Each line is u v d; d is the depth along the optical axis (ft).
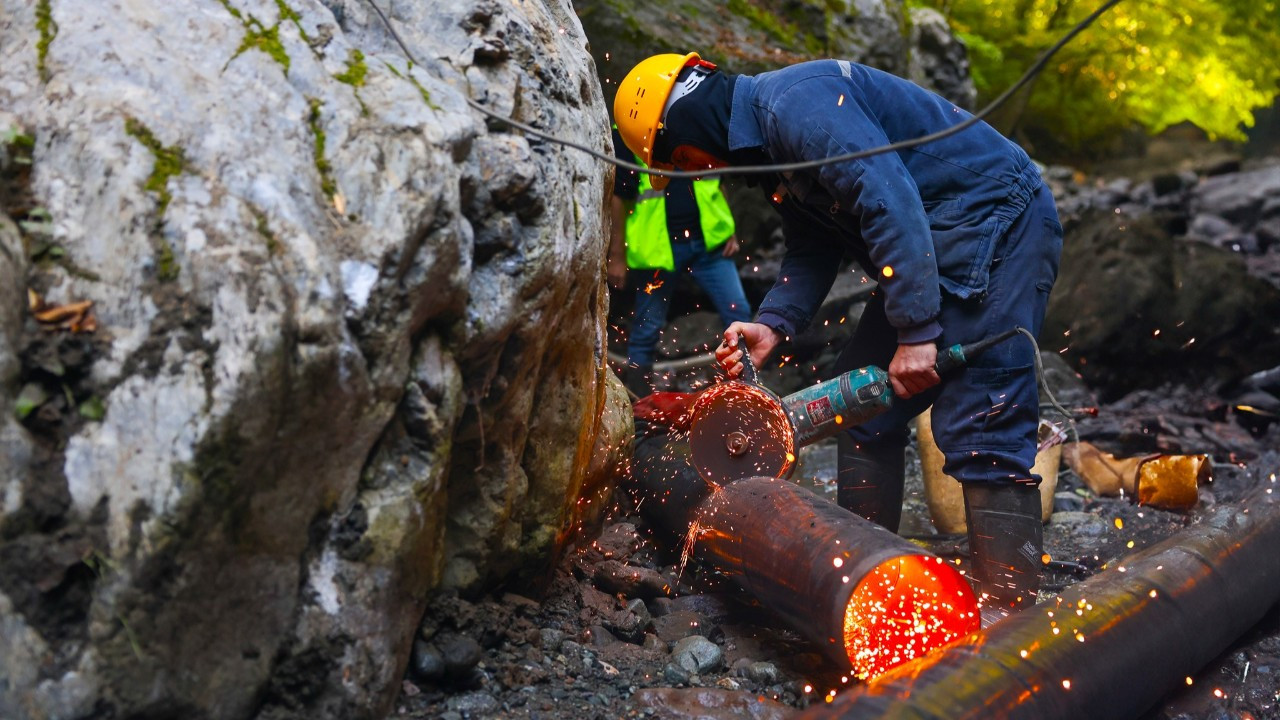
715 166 10.71
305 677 7.04
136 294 6.28
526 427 9.06
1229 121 46.60
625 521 13.10
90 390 6.19
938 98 10.75
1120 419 20.65
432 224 7.24
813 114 9.77
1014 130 44.60
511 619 9.22
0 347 6.03
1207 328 22.99
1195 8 42.88
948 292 10.15
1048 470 14.58
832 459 17.60
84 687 5.92
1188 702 9.67
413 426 7.49
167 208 6.42
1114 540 14.11
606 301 10.96
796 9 25.38
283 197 6.74
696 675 9.38
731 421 10.77
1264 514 11.68
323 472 6.90
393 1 8.63
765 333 11.49
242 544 6.49
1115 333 22.86
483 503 8.75
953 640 8.57
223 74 7.18
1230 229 37.27
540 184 8.34
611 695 8.71
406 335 7.16
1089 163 49.62
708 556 10.80
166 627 6.18
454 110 7.80
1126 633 8.76
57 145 6.65
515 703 8.31
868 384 10.61
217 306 6.24
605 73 22.89
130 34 7.13
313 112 7.30
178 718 6.38
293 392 6.45
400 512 7.38
